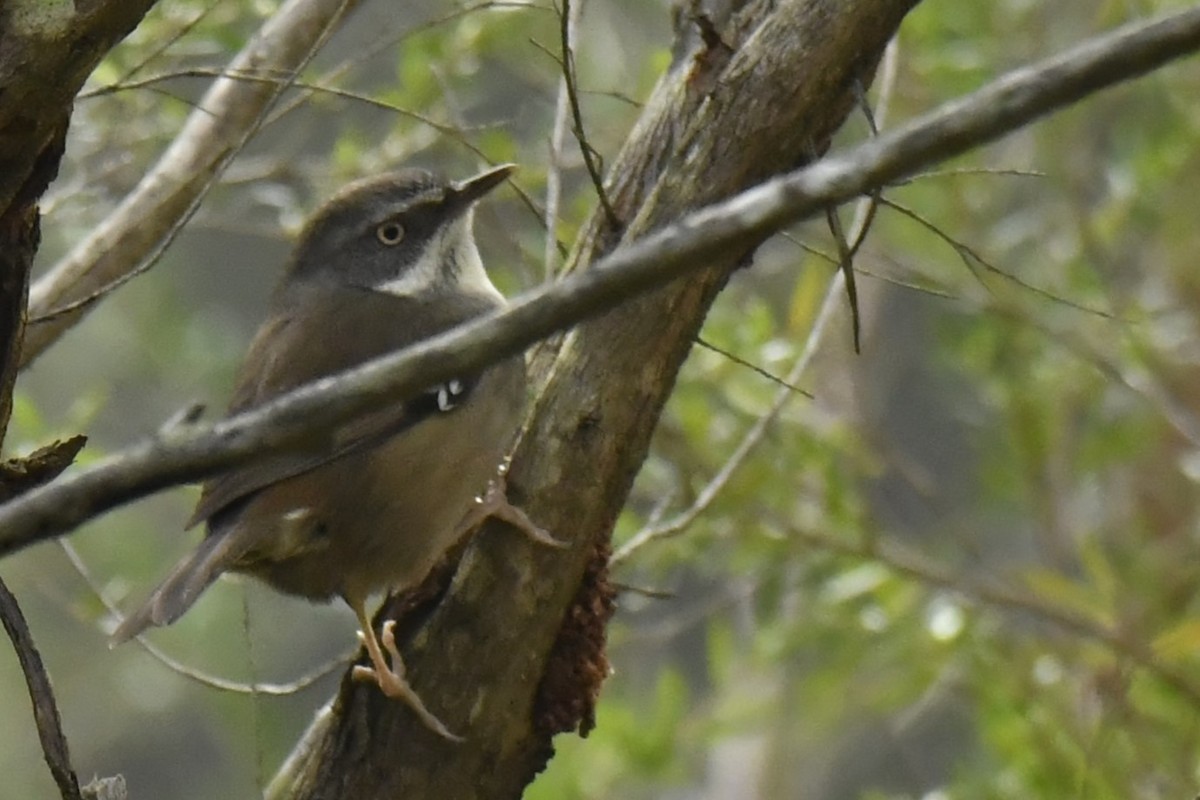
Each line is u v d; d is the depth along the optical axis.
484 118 13.63
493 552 7.56
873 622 12.60
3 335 6.17
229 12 10.75
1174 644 11.61
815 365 13.62
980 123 4.05
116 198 12.28
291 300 9.55
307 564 8.70
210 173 9.59
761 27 7.48
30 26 5.45
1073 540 14.38
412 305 9.48
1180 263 14.99
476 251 9.91
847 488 13.08
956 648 12.54
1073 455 14.45
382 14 14.12
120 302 16.66
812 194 4.10
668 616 16.95
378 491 8.40
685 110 7.64
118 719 18.69
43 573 12.80
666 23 15.04
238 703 14.53
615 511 7.67
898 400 18.48
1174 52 3.96
